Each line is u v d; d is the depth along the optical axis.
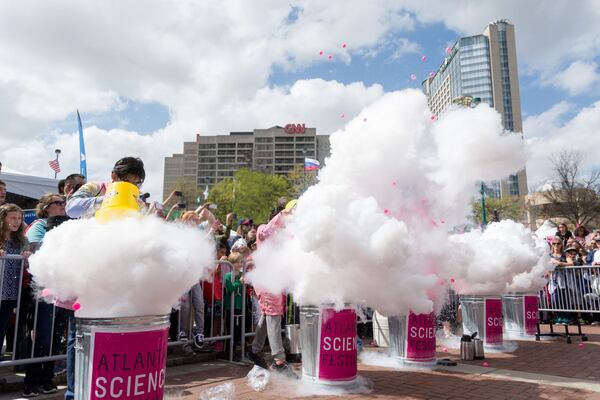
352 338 4.61
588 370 5.59
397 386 4.77
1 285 4.36
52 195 4.79
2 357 4.80
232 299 6.29
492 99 73.31
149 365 2.82
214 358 6.38
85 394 2.76
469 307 7.08
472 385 4.82
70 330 3.74
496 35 75.12
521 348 7.21
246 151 122.75
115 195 3.27
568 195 37.12
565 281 9.55
